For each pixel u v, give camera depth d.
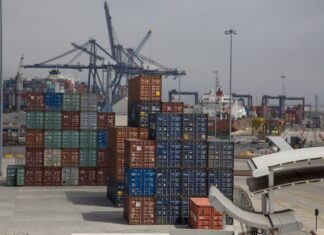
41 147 77.19
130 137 62.03
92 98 77.75
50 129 77.25
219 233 32.84
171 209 52.03
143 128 62.72
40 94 76.75
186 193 52.25
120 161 61.28
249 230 36.09
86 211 57.81
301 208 65.12
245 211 32.59
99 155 78.12
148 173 51.66
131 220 51.25
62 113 77.31
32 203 62.16
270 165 30.33
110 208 60.03
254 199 69.19
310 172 32.81
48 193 70.38
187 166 52.31
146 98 64.38
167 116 52.22
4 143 159.00
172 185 52.06
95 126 77.81
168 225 51.50
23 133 166.75
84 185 78.06
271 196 31.05
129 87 73.06
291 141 173.88
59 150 77.50
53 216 54.28
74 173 77.81
